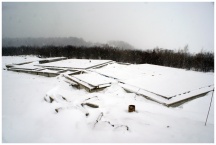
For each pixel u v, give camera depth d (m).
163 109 6.49
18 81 9.42
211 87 9.50
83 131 4.43
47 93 7.06
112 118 5.12
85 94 8.05
